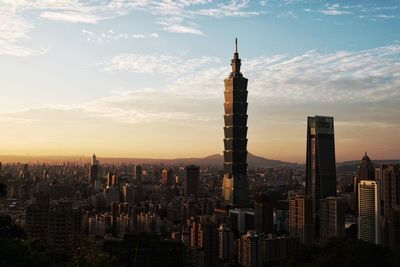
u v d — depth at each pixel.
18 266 73.06
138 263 167.12
